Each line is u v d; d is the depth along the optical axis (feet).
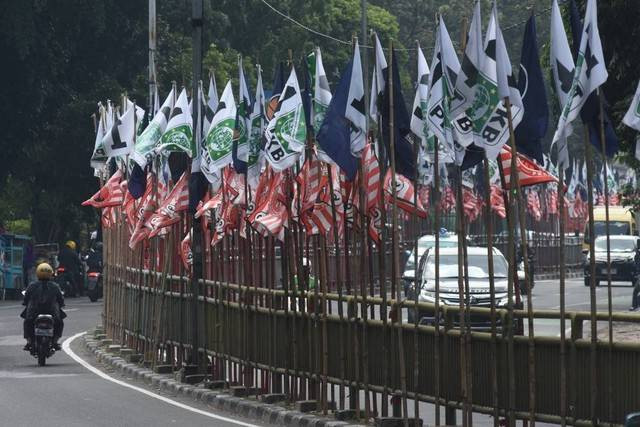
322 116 99.91
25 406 110.32
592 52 73.56
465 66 77.82
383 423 91.04
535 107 79.92
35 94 308.81
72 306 263.90
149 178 154.10
